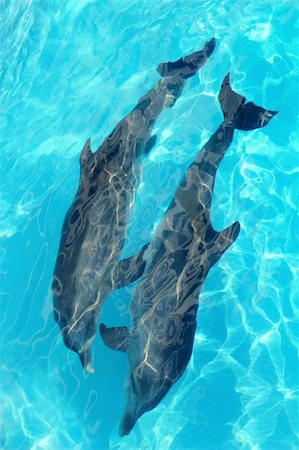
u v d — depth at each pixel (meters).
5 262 5.95
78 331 4.99
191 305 4.88
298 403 4.87
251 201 5.71
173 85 6.42
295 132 5.98
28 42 7.50
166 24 6.97
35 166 6.48
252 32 6.66
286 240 5.53
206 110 6.24
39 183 6.32
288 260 5.44
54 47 7.34
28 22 7.61
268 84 6.27
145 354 4.67
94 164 5.64
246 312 5.28
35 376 5.32
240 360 5.10
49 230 5.88
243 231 5.57
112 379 5.04
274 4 6.79
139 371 4.61
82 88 6.87
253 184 5.79
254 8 6.82
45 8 7.60
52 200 6.07
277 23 6.68
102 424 4.97
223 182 5.82
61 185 6.14
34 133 6.75
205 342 5.20
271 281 5.38
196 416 4.93
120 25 7.20
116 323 5.12
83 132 6.48
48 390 5.25
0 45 7.70
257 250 5.50
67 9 7.52
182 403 4.99
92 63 7.04
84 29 7.32
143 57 6.80
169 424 4.93
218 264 5.49
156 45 6.84
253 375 5.04
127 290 5.18
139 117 6.05
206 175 5.51
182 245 5.16
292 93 6.19
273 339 5.16
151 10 7.18
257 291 5.35
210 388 5.02
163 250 5.19
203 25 6.84
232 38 6.68
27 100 7.11
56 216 5.93
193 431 4.87
